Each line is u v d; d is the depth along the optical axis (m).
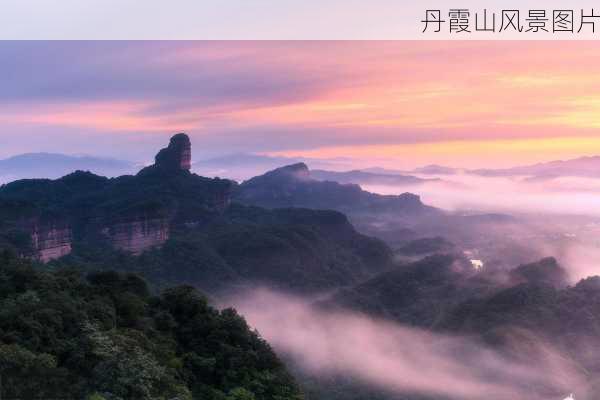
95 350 29.11
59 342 29.67
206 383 36.59
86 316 32.53
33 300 32.56
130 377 28.58
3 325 29.56
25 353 26.66
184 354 37.22
